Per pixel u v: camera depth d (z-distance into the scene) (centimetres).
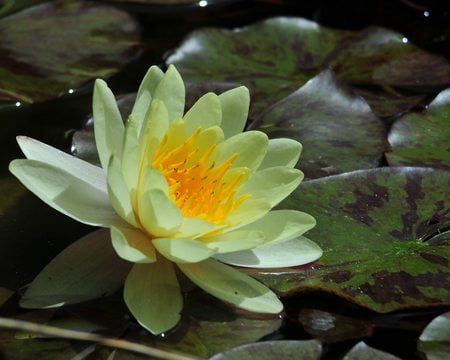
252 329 77
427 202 83
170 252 77
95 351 75
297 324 78
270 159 81
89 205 79
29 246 81
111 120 79
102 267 79
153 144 79
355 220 82
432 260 80
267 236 78
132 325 77
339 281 79
